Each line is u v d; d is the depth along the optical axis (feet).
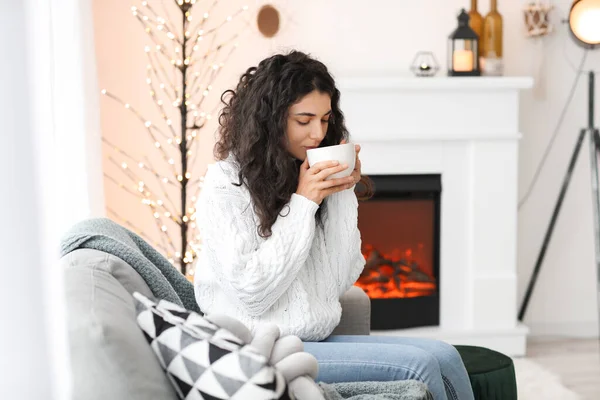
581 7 11.71
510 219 11.83
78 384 3.44
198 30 11.71
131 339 3.84
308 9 11.93
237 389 3.59
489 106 11.64
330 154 5.79
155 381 3.76
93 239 5.64
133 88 11.70
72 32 8.73
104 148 11.73
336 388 4.98
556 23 12.39
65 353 3.03
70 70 8.68
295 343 4.48
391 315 11.76
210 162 11.94
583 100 12.53
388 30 12.09
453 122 11.61
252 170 5.84
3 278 2.55
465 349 7.38
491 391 6.74
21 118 2.54
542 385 10.34
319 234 6.32
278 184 5.83
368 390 4.98
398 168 11.64
